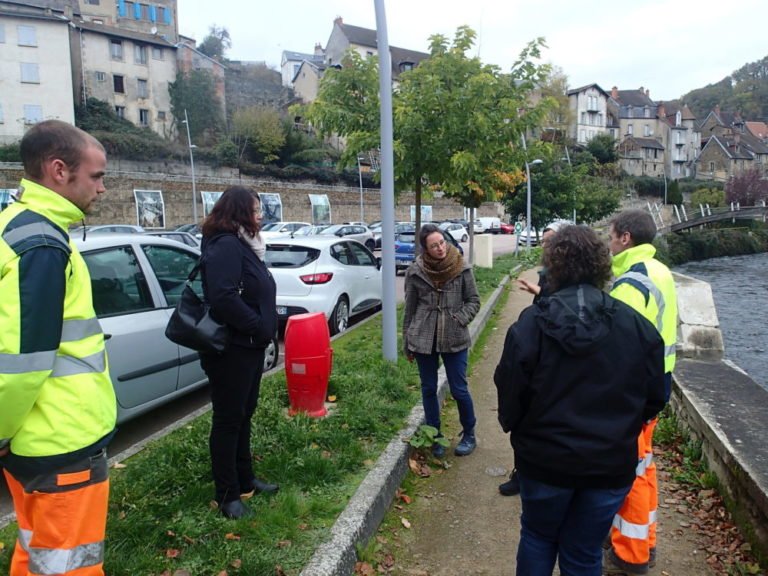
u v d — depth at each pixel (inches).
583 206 1269.7
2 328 67.2
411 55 2935.5
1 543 115.9
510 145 370.3
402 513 145.3
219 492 125.3
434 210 2332.7
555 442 84.0
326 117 340.5
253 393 130.6
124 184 1501.0
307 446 158.6
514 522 142.2
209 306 118.3
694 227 2244.1
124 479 140.3
